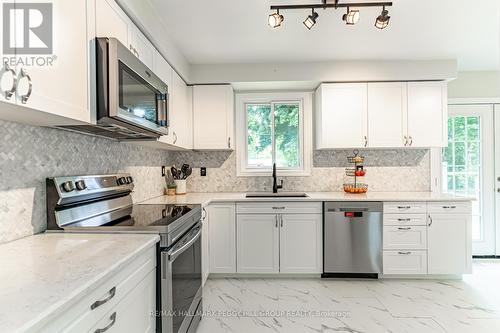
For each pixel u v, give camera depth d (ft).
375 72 10.43
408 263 9.68
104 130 5.73
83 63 4.33
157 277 4.91
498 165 11.96
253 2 6.73
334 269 9.79
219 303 8.25
